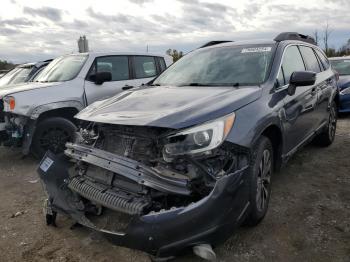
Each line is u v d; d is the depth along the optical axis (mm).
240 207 3002
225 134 3029
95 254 3340
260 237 3502
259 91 3783
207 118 3033
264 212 3664
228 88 3906
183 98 3572
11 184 5230
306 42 5727
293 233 3564
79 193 3379
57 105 6105
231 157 3051
